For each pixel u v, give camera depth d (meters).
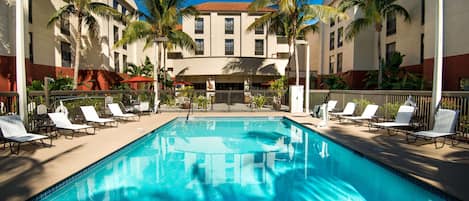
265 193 5.00
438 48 7.76
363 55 22.16
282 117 14.94
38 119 8.23
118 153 6.81
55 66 19.92
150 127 10.48
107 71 22.80
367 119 10.71
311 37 31.61
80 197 4.79
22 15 7.33
